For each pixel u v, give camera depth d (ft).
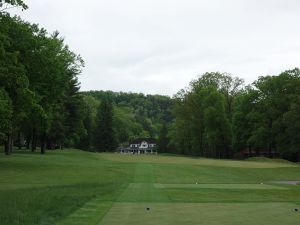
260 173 180.34
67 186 94.73
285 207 59.26
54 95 171.63
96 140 439.22
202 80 351.05
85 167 168.55
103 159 235.81
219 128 320.91
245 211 54.44
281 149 280.51
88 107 440.45
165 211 53.62
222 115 318.86
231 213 52.34
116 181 120.88
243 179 152.35
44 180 121.60
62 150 312.29
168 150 488.44
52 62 159.53
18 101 137.80
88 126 430.20
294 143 265.54
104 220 45.83
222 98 322.34
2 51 112.98
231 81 349.00
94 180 125.70
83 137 422.41
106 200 65.77
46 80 163.12
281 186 115.96
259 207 59.16
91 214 49.78
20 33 149.07
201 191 90.17
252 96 311.06
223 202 65.98
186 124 345.92
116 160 230.89
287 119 261.44
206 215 50.39
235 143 322.34
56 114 232.94
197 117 338.75
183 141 364.99
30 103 138.92
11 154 217.15
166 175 151.84
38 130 215.10
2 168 148.25
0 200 59.47
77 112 279.90
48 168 157.07
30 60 153.38
